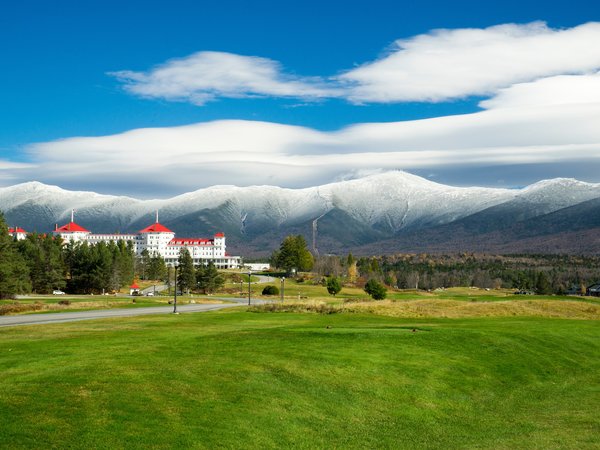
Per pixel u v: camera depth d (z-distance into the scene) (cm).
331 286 14438
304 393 2791
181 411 2355
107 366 2858
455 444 2477
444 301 8756
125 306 9400
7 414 2141
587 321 6247
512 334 4631
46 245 16250
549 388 3541
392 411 2797
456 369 3581
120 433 2091
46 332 4478
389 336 4141
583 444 2497
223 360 3133
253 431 2289
